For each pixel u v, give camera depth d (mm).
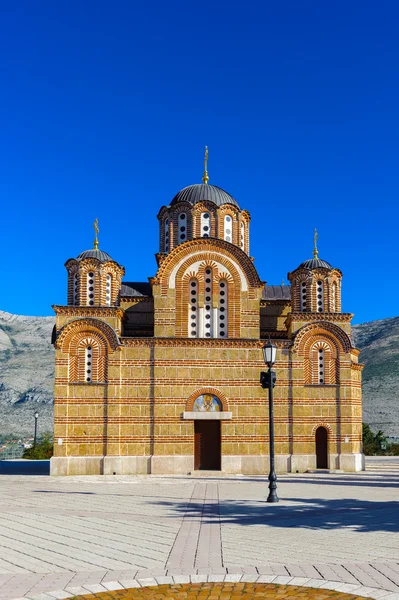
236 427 42094
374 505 24672
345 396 43250
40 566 14578
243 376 42688
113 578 13328
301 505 24844
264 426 42344
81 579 13297
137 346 42469
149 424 41719
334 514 22172
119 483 35469
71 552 16062
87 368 42125
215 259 44094
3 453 68000
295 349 43281
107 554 15773
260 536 17906
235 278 44000
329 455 42688
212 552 15789
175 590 12273
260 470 41750
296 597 11688
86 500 27203
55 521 21156
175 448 41562
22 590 12430
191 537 17906
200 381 42406
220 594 11961
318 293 45375
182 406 42062
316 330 43781
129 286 50406
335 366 43656
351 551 15773
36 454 64250
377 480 36812
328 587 12375
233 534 18281
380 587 12359
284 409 42688
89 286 43906
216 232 46469
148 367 42312
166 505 25281
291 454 42250
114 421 41469
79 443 41250
